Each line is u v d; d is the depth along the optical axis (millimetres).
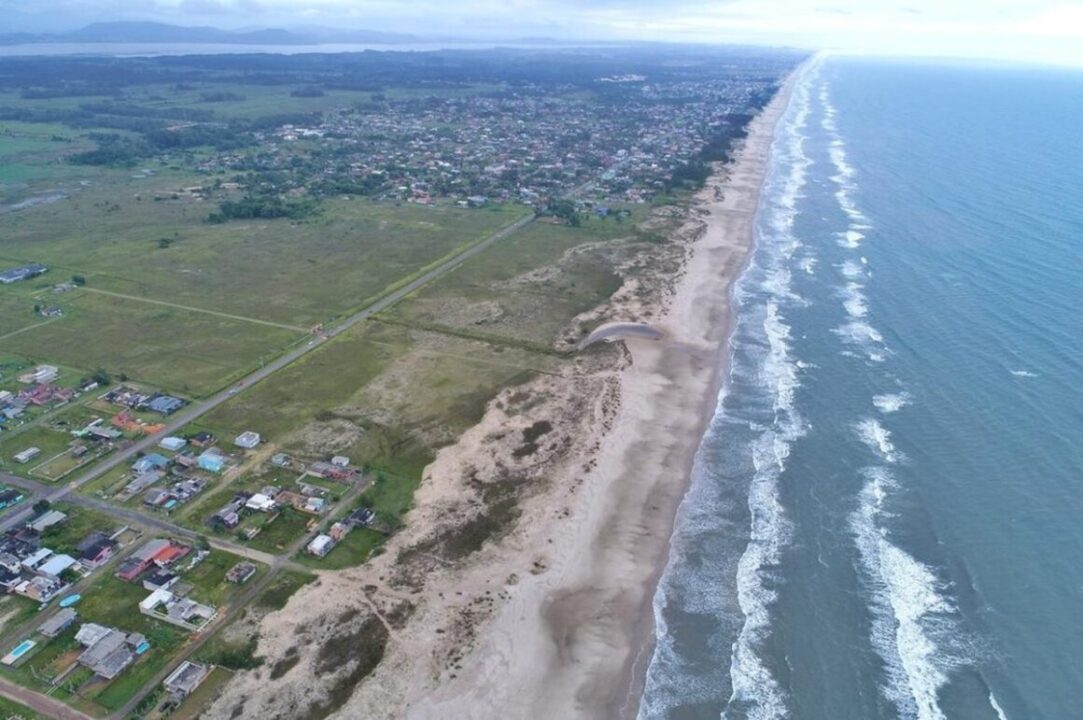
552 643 60781
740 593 66250
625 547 71500
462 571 67250
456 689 56062
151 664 56938
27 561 65688
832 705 55656
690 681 57969
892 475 80812
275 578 65562
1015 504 75438
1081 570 66875
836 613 63688
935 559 69062
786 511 76188
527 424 90438
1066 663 58125
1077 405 91250
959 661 58750
